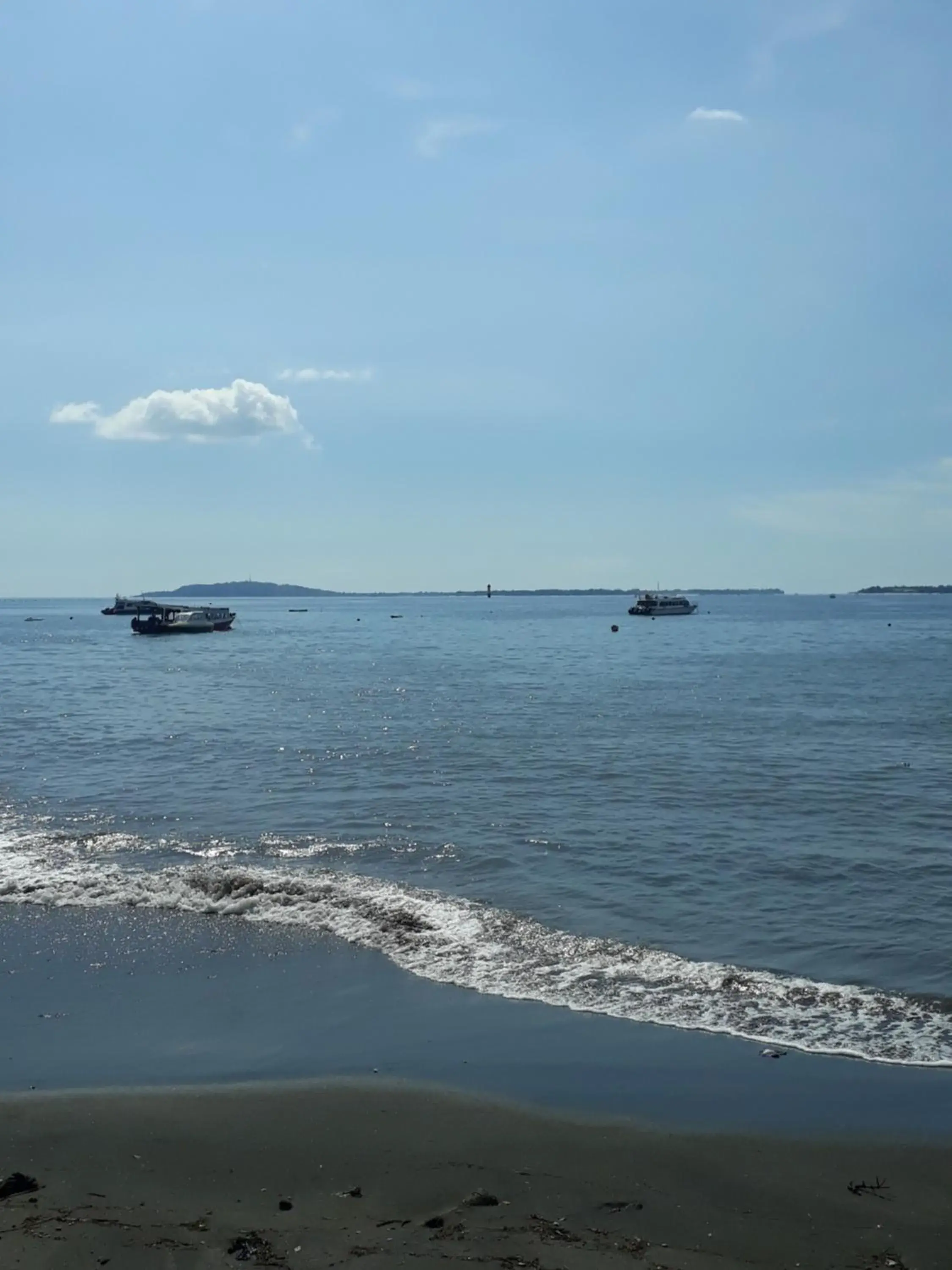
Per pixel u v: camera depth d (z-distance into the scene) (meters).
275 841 19.02
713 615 193.00
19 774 26.34
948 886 16.33
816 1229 6.99
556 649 90.88
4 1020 11.03
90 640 114.56
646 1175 7.75
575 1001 11.45
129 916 14.48
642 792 23.94
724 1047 10.20
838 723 36.53
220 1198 7.35
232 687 53.00
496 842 19.11
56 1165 7.86
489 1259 6.49
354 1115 8.76
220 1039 10.48
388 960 12.78
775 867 17.52
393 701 44.75
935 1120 8.62
